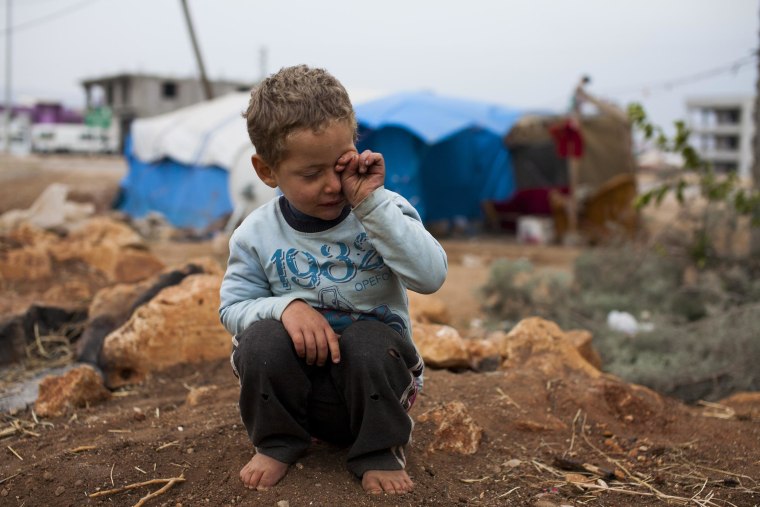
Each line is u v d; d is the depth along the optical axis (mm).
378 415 2391
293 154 2137
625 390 3533
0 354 4441
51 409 3516
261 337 2352
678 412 3547
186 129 16812
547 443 3088
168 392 3795
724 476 2867
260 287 2506
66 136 57969
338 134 2135
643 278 7910
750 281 7473
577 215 15586
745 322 5469
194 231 15508
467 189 17531
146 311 4117
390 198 2250
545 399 3484
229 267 2537
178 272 4660
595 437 3182
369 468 2479
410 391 2500
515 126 16047
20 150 63344
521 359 4012
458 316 7867
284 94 2125
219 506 2416
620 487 2734
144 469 2707
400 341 2414
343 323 2451
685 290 7438
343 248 2385
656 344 5812
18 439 3203
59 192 9188
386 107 15062
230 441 2885
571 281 8430
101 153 59656
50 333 4820
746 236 8727
